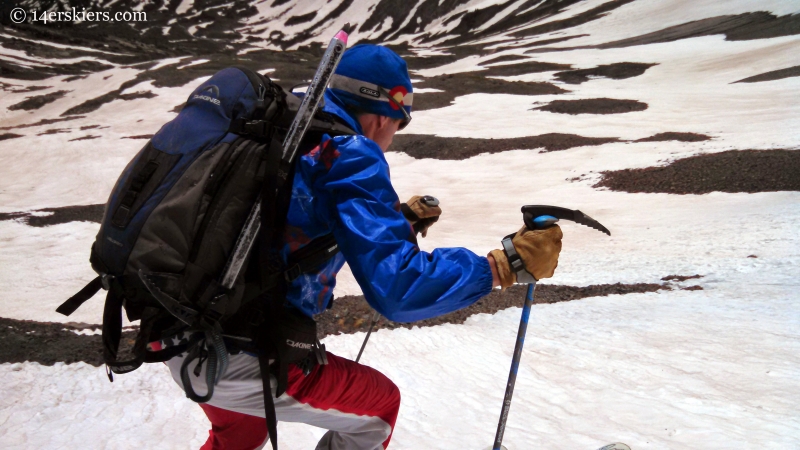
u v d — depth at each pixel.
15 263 15.54
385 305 1.96
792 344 5.73
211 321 2.08
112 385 6.21
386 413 2.65
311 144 2.16
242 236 2.05
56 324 8.41
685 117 27.92
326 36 111.81
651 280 9.71
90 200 26.00
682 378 5.19
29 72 68.94
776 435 3.85
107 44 91.31
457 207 20.03
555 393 5.32
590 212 17.14
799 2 57.62
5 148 34.78
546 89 38.91
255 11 122.88
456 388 5.75
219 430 2.67
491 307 8.59
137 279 2.10
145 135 36.47
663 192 17.91
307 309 2.30
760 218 13.10
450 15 106.31
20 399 5.96
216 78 2.27
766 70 36.78
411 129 31.22
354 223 2.00
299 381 2.34
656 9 75.50
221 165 2.09
